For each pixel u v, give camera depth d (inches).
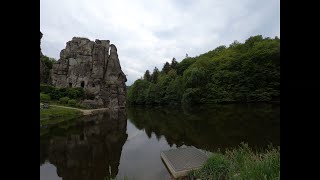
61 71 2337.6
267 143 606.5
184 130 911.0
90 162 519.5
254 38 2802.7
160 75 3882.9
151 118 1439.5
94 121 1256.8
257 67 2185.0
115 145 689.6
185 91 2447.1
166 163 450.6
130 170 451.5
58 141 737.0
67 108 1652.3
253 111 1439.5
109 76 2481.5
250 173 236.1
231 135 733.3
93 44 2463.1
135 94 3508.9
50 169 472.7
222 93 2314.2
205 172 325.1
